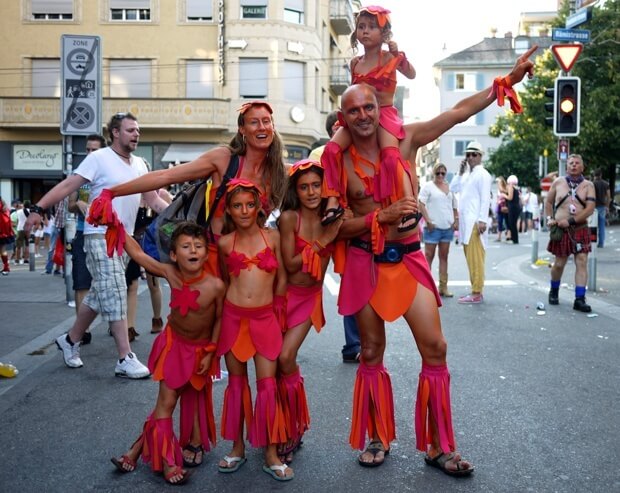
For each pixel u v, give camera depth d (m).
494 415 4.80
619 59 31.27
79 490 3.62
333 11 38.84
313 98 32.50
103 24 31.67
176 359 3.80
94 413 4.94
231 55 31.23
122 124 5.95
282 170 4.02
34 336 7.74
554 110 12.05
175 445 3.83
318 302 4.06
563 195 9.33
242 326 3.85
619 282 12.05
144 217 6.93
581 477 3.74
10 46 31.91
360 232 3.85
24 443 4.33
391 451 4.18
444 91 57.75
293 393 4.00
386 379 4.05
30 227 5.63
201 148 31.95
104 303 5.91
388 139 3.80
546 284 12.00
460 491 3.57
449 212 10.55
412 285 3.87
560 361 6.41
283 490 3.61
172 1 31.53
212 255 3.92
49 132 32.06
